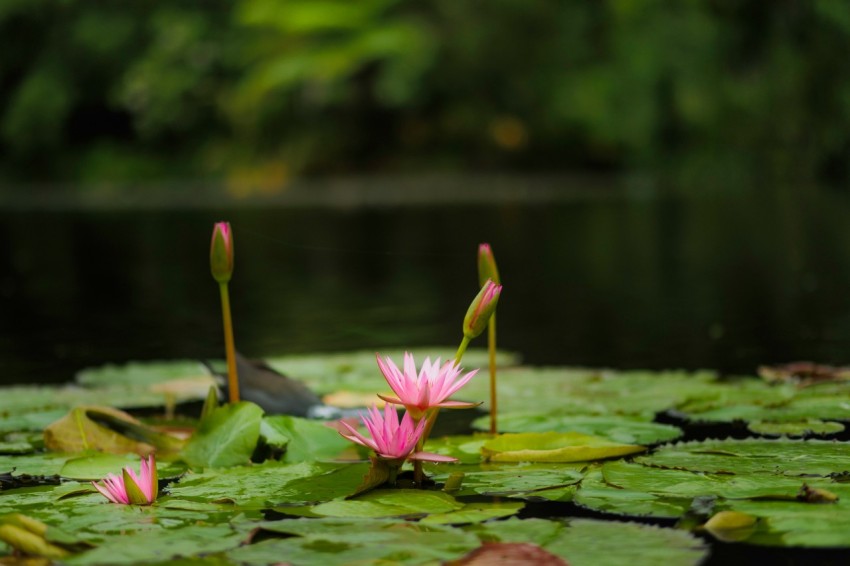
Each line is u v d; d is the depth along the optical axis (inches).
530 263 278.1
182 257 319.6
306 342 154.4
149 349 150.7
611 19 656.4
